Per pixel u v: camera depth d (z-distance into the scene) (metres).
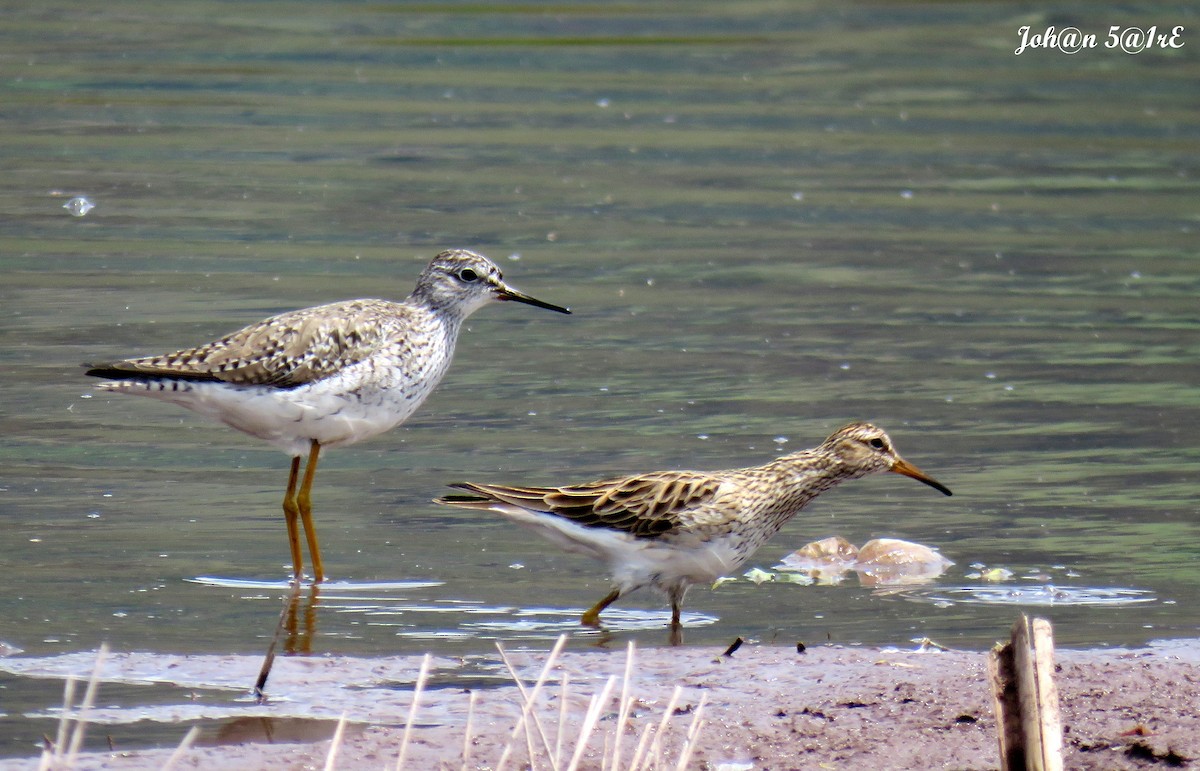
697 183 25.23
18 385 16.19
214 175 24.72
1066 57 33.88
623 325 18.89
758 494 11.36
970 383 17.06
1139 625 10.85
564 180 25.11
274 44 32.84
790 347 18.22
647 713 8.99
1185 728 8.60
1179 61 33.72
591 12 36.41
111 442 14.86
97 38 32.81
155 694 9.25
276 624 10.70
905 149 27.44
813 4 37.56
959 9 37.69
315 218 22.73
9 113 27.44
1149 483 14.20
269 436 12.48
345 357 12.45
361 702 9.15
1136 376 17.38
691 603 11.49
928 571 12.18
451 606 11.26
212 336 17.73
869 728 8.77
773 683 9.52
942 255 22.06
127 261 20.53
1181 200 24.97
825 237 22.75
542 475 14.06
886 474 14.49
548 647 10.38
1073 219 23.89
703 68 32.16
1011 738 7.79
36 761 8.09
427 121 28.09
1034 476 14.37
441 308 13.32
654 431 15.34
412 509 13.42
